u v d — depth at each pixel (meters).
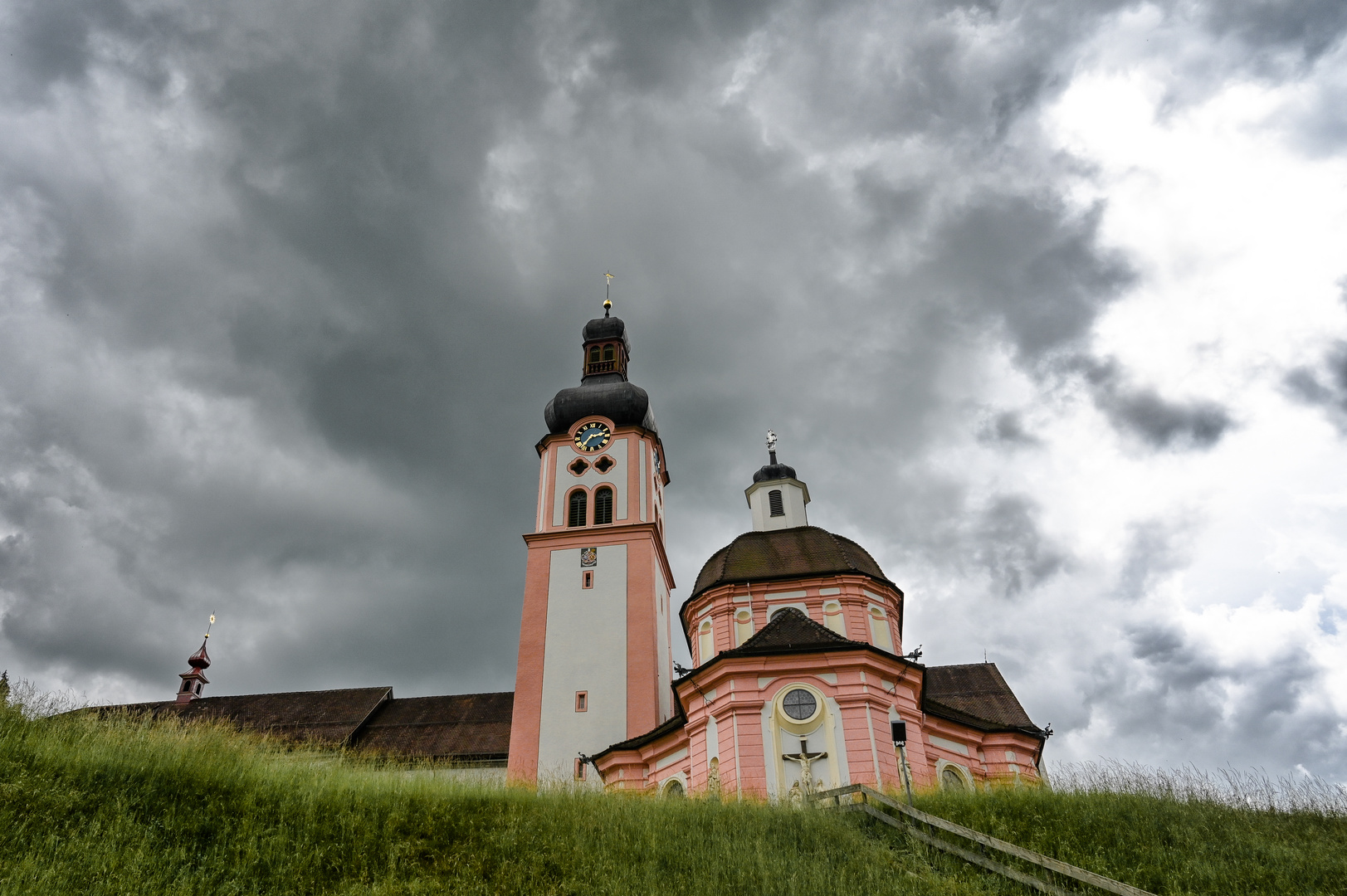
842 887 15.34
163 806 16.81
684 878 16.11
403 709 53.69
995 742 36.06
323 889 15.09
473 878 15.95
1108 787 21.25
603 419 51.62
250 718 54.00
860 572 38.53
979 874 16.20
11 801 15.48
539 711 41.69
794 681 28.88
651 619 43.94
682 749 33.62
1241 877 15.70
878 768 26.84
